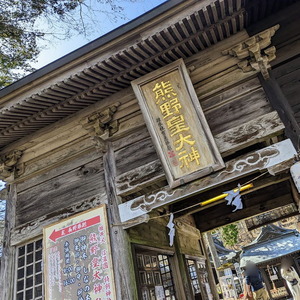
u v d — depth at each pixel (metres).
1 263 4.93
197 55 4.60
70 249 4.38
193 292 6.35
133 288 3.88
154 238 5.35
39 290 4.56
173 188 3.99
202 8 3.59
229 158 5.95
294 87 3.98
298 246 13.65
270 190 7.22
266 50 4.05
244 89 4.29
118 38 3.88
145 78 4.26
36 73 4.21
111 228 4.28
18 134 5.43
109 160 4.78
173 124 4.04
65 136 5.33
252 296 8.15
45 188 5.23
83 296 4.02
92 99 4.93
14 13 7.59
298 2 4.34
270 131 3.81
